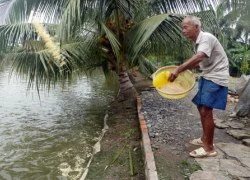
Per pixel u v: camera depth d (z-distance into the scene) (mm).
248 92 5625
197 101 3797
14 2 6875
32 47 6516
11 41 6594
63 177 4434
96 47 7559
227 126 5133
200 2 7090
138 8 7176
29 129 6723
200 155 3889
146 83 11883
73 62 6879
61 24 5469
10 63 6457
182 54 8312
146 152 4086
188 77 4004
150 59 11641
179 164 3746
